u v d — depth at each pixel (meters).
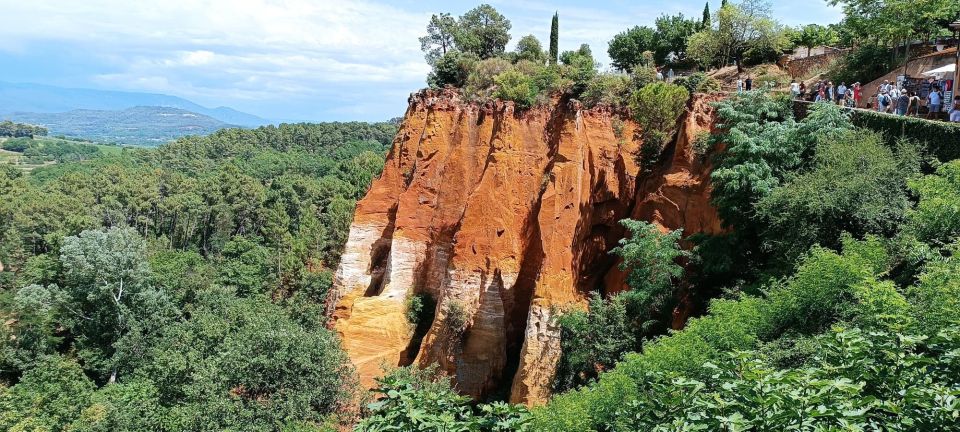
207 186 101.94
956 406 11.11
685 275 33.66
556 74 45.66
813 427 11.42
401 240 44.41
